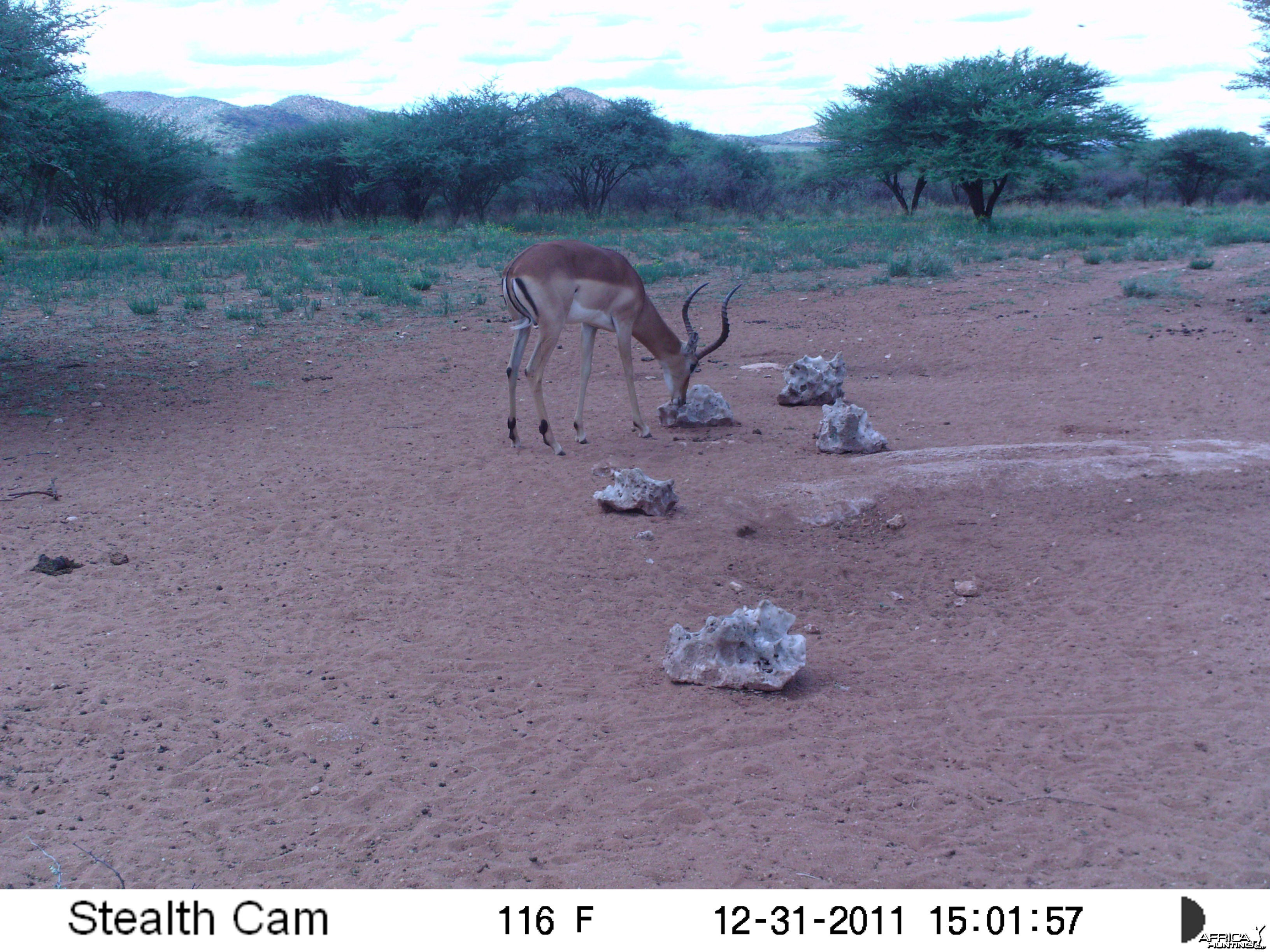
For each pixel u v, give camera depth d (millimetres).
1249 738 4426
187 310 15930
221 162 45156
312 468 8266
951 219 34625
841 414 8820
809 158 48406
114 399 10523
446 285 19531
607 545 6781
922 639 5637
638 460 8664
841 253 24078
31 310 15750
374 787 3979
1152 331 13922
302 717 4512
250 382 11555
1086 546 6852
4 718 4344
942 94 31469
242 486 7734
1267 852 3568
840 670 5211
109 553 6293
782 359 13547
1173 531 7000
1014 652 5434
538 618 5699
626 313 8828
